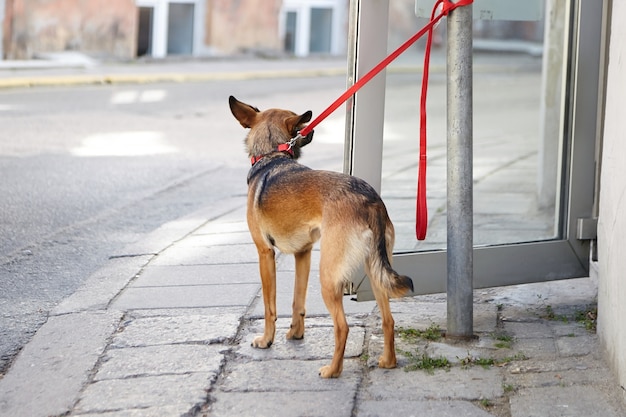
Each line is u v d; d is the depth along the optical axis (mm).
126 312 5711
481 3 5656
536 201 6629
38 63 19047
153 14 21297
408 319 5531
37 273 6758
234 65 21078
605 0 5707
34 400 4492
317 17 24031
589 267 6012
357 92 5312
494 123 8398
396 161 5668
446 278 5633
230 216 8383
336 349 4625
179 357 4941
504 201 6680
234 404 4371
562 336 5199
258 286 6207
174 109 15164
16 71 18172
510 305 5820
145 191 9492
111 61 20281
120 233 7879
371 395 4453
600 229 5012
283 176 4844
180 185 9805
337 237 4512
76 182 9773
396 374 4691
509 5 5707
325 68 21328
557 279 5934
